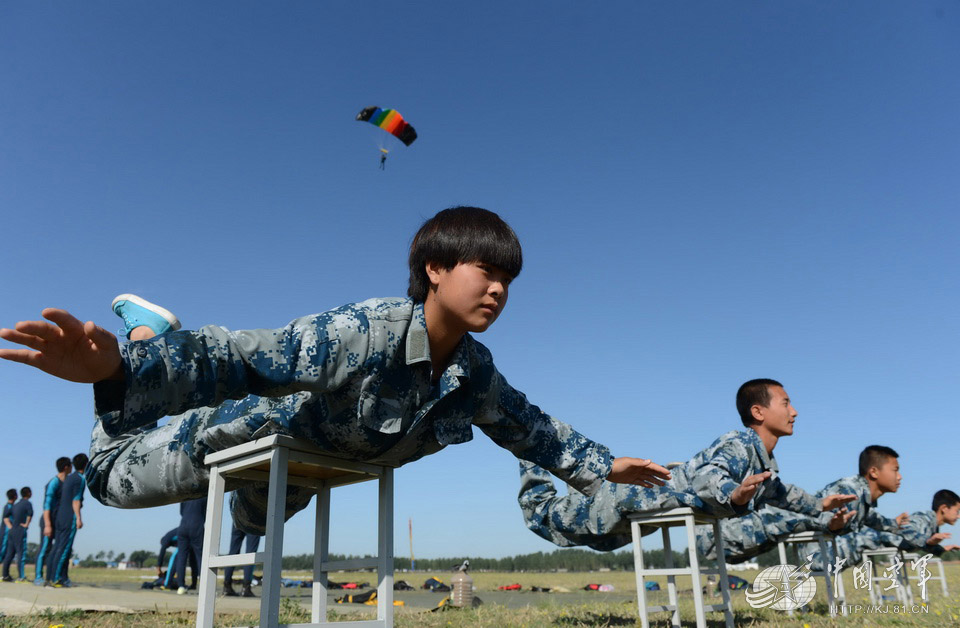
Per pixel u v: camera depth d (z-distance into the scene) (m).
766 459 5.08
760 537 6.68
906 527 8.60
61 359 1.70
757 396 5.62
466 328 2.62
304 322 2.38
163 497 3.28
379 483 2.97
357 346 2.42
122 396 1.85
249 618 5.20
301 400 2.63
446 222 2.56
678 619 4.74
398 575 27.56
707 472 4.46
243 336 2.18
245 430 2.81
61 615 4.76
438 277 2.56
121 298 3.59
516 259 2.55
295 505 3.47
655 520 4.61
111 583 13.50
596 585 15.01
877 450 8.01
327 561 3.10
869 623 4.94
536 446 3.20
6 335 1.60
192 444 3.09
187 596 7.52
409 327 2.59
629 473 3.20
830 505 4.93
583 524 5.15
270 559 2.48
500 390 3.03
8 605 5.12
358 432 2.62
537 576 26.78
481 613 6.01
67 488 8.55
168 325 3.54
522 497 5.77
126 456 3.30
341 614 5.83
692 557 4.42
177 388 1.95
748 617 5.73
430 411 2.78
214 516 2.85
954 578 13.06
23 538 10.65
